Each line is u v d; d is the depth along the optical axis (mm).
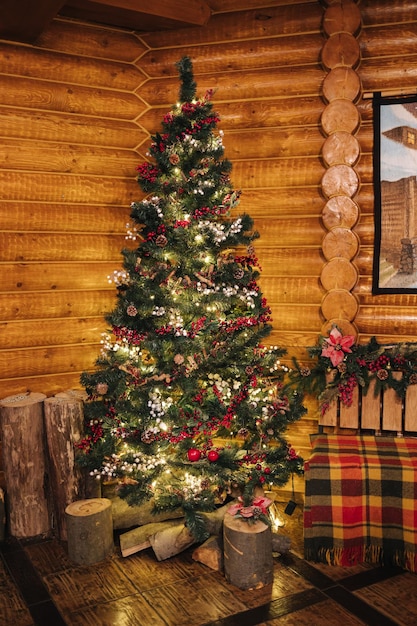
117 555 3631
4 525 3873
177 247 3633
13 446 3826
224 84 4414
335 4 4133
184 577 3377
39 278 4262
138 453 3660
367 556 3521
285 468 3805
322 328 4316
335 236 4227
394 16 4133
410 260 4164
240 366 3713
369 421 4027
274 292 4434
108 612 3057
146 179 3727
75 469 3846
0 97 4105
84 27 4312
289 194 4375
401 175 4141
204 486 3734
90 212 4387
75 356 4418
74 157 4312
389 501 3469
